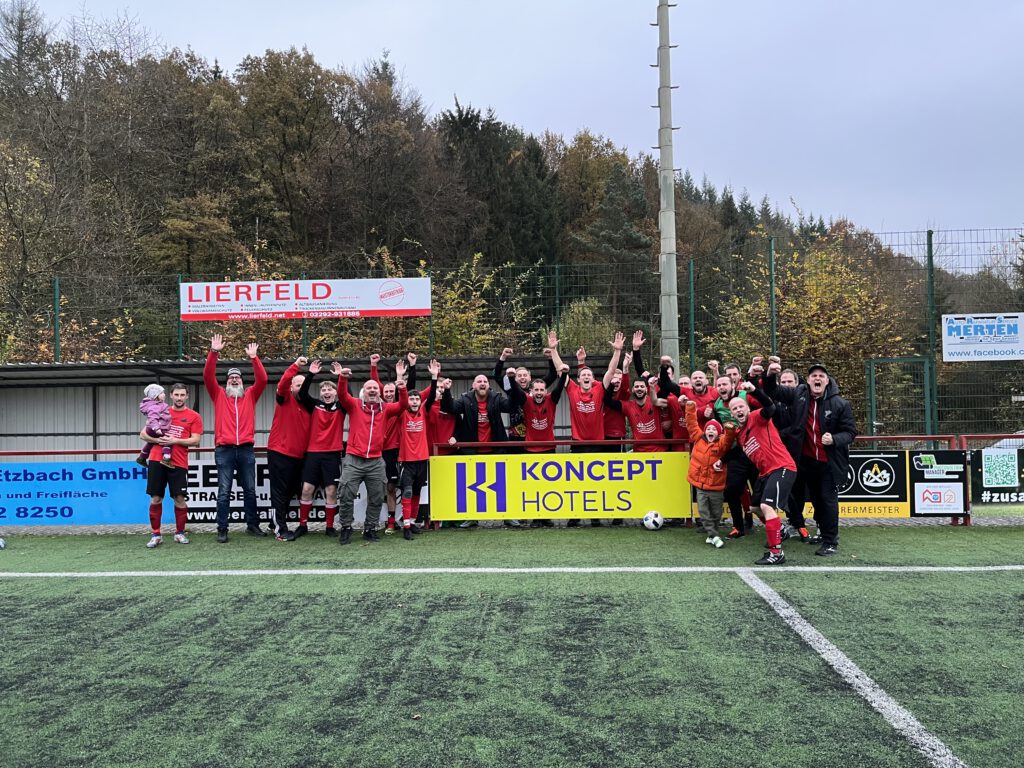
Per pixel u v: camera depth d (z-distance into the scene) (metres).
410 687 3.86
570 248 39.84
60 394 16.44
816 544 7.51
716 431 7.48
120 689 3.90
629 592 5.66
